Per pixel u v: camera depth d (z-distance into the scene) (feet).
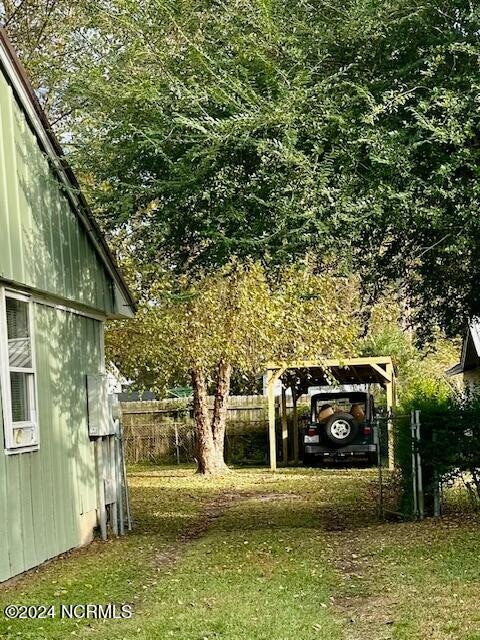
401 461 35.42
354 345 57.06
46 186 28.30
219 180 27.45
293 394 72.74
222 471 63.31
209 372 61.41
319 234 25.35
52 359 28.94
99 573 24.58
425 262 31.91
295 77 26.13
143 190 28.43
